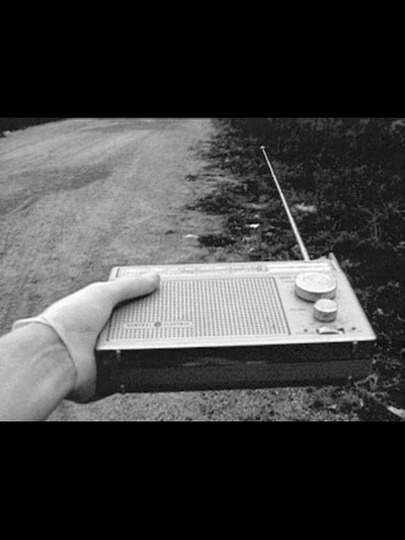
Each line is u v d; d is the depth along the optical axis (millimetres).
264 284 538
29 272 1303
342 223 1420
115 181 1975
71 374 420
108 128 3072
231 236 1446
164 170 2094
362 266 1164
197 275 553
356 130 2271
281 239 1381
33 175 2096
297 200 1624
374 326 945
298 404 784
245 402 792
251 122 2727
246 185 1832
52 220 1611
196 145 2488
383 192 1581
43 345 415
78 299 467
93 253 1391
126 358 470
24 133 3049
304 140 2242
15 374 390
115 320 492
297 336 481
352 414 761
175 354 473
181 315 499
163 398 808
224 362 479
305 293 511
